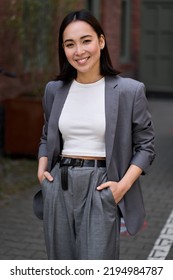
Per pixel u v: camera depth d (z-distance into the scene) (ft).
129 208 9.71
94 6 37.47
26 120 25.44
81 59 9.27
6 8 25.91
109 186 9.29
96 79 9.53
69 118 9.50
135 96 9.40
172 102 47.67
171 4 48.47
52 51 25.71
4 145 26.00
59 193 9.64
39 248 15.57
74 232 9.71
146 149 9.52
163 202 20.25
